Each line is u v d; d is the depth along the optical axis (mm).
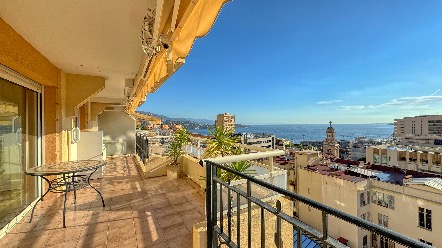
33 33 2965
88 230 3268
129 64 4395
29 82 3980
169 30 1821
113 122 12508
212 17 1276
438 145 60750
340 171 25250
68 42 3277
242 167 4078
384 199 19828
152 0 2098
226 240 1949
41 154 4566
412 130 95188
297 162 30688
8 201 3539
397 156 31047
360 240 19547
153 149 8867
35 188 4398
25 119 4109
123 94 8461
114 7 2260
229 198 1994
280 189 1361
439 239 16406
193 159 6359
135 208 4129
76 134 5617
